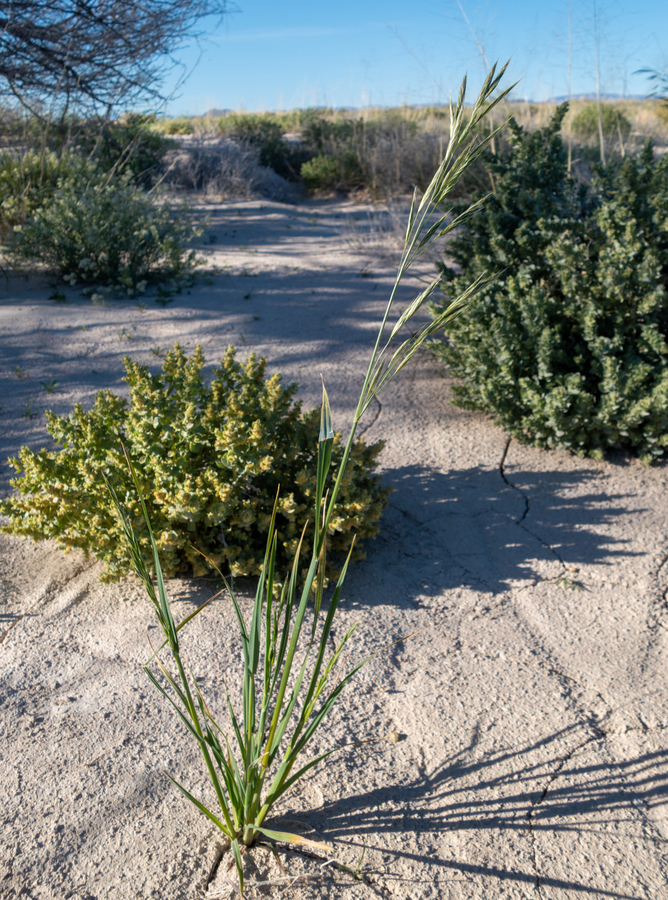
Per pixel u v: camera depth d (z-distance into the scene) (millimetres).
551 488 3832
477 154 1261
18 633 2652
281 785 1730
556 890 1760
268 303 6750
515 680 2488
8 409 4500
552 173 4723
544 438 4227
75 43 8367
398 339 5805
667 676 2514
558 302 4223
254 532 3055
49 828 1881
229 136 16078
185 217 9031
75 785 2012
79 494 2822
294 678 2473
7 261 7430
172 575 2930
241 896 1592
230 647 2590
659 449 4020
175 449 2916
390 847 1855
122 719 2258
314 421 3205
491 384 4148
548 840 1893
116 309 6469
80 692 2367
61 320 6082
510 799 2016
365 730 2252
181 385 3178
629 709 2361
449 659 2590
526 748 2197
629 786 2064
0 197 8219
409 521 3514
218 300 6820
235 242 9438
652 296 3904
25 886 1725
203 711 1651
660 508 3609
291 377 5125
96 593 2902
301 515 2920
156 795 1994
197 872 1773
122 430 3203
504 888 1759
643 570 3135
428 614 2836
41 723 2232
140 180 11711
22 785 2006
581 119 13469
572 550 3295
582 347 4227
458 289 4387
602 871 1811
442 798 2016
